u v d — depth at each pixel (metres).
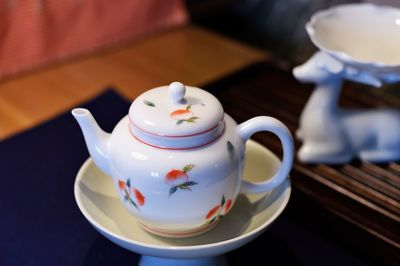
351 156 0.54
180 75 0.71
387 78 0.49
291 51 0.95
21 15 0.70
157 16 0.85
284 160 0.42
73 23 0.75
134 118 0.39
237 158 0.40
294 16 0.92
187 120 0.38
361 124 0.54
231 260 0.46
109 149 0.41
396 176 0.53
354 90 0.65
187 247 0.38
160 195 0.39
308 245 0.47
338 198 0.50
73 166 0.54
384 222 0.47
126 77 0.71
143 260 0.44
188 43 0.81
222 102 0.61
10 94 0.66
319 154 0.53
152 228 0.42
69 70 0.73
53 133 0.58
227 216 0.45
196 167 0.38
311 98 0.54
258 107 0.60
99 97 0.62
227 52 0.79
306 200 0.49
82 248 0.46
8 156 0.55
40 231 0.47
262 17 0.97
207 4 0.96
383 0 0.67
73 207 0.49
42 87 0.68
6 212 0.49
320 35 0.50
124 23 0.81
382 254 0.47
